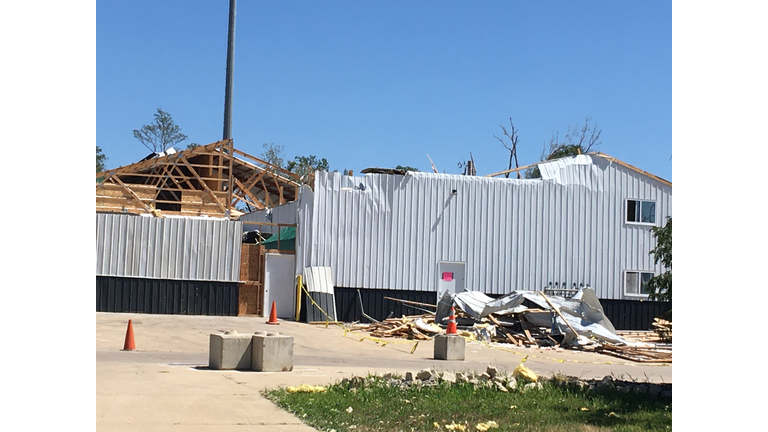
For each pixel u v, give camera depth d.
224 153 38.53
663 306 33.00
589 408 10.98
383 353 19.48
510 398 11.62
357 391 11.60
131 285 27.98
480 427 9.32
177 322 24.80
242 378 12.73
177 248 28.52
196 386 11.66
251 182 41.00
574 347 22.91
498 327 24.50
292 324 26.83
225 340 13.78
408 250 30.53
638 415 10.42
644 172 33.38
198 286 28.56
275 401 10.55
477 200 31.52
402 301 29.83
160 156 38.16
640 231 33.22
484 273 31.31
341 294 29.66
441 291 30.75
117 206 35.09
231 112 49.75
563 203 32.44
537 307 26.05
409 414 10.09
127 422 8.87
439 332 24.11
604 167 33.12
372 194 30.34
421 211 30.81
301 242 29.53
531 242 31.95
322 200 29.78
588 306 24.27
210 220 28.89
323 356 18.00
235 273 28.91
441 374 12.83
